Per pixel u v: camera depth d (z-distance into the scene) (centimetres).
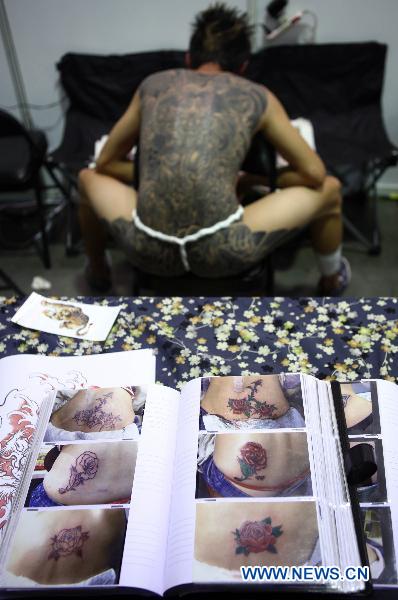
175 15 216
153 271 146
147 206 131
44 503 64
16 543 61
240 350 86
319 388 74
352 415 71
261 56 223
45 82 236
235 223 132
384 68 222
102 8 215
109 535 61
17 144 216
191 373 83
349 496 63
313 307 93
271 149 141
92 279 210
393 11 211
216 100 128
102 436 71
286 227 142
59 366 84
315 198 147
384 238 241
